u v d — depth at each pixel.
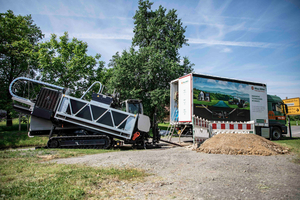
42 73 20.62
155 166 5.68
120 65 22.09
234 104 12.27
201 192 3.64
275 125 14.27
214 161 6.16
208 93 11.41
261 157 6.83
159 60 21.59
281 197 3.40
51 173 4.72
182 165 5.78
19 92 11.91
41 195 3.31
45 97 9.81
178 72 22.36
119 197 3.38
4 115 21.16
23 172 4.81
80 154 7.78
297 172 5.04
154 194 3.55
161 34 26.02
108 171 4.91
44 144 13.17
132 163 5.95
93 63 22.98
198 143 9.23
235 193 3.59
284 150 8.00
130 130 9.75
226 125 10.11
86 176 4.40
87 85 22.61
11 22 22.61
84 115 9.74
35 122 9.96
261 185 4.03
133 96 20.75
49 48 22.39
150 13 27.25
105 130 9.78
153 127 10.56
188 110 11.12
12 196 3.27
